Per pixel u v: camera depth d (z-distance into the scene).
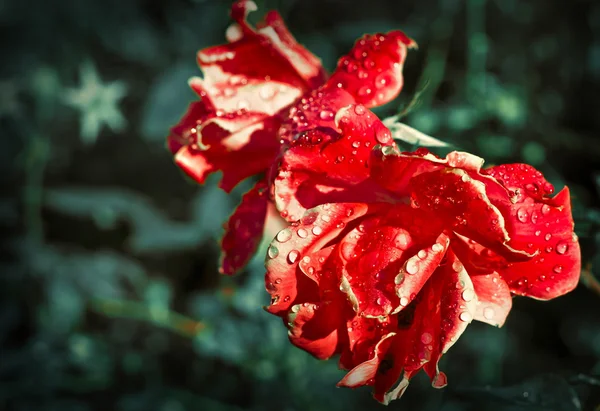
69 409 0.63
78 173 0.80
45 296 0.67
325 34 0.71
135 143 0.80
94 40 0.83
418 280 0.28
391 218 0.30
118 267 0.71
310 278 0.29
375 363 0.29
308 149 0.30
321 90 0.32
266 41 0.33
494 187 0.28
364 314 0.29
